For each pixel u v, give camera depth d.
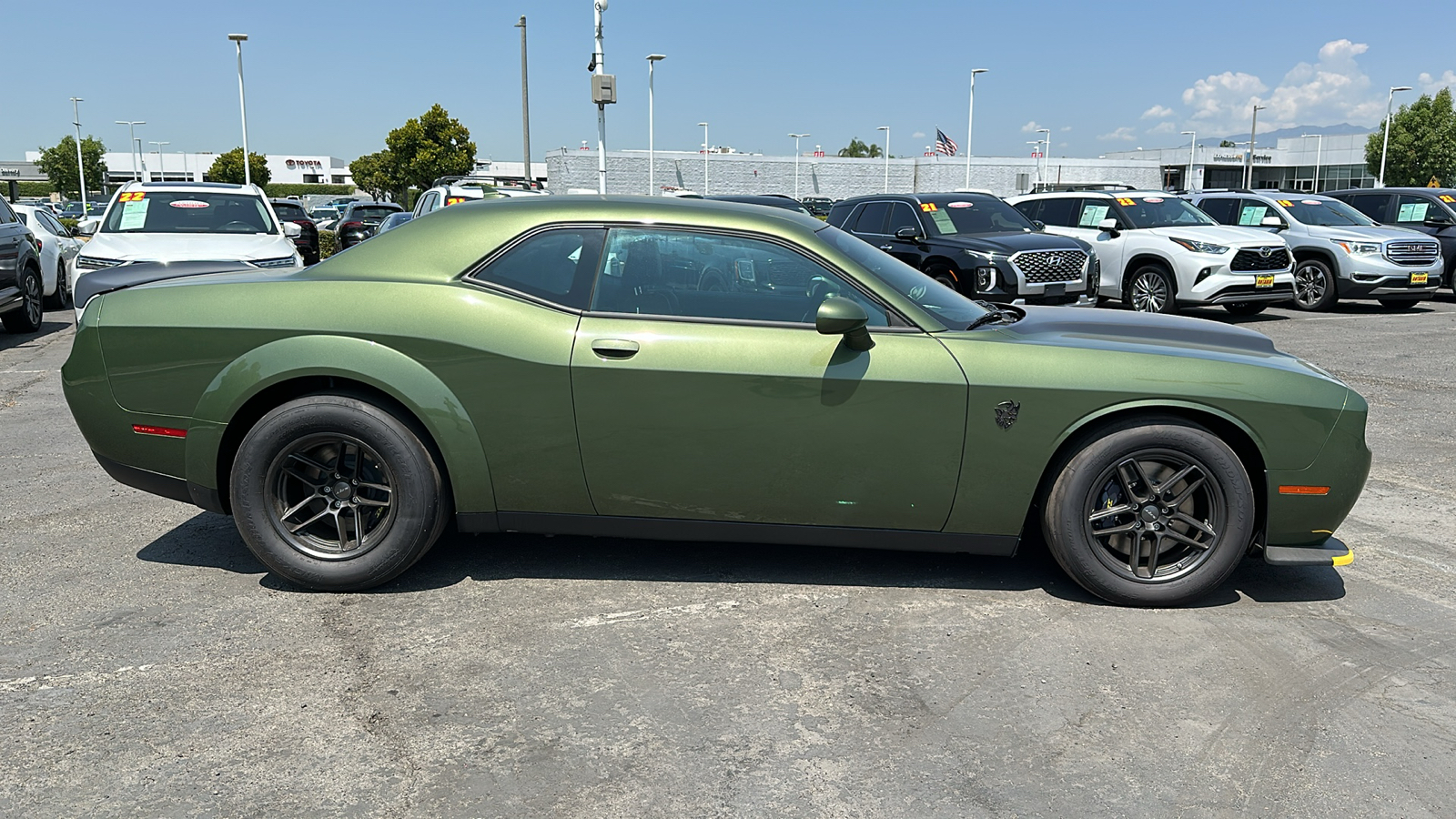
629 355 3.56
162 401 3.74
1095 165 64.81
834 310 3.42
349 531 3.81
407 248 3.77
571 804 2.51
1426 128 61.34
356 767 2.67
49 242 13.95
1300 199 15.82
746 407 3.56
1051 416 3.56
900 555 4.27
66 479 5.38
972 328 3.72
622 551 4.29
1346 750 2.79
